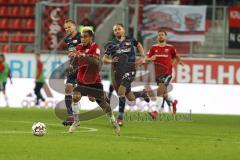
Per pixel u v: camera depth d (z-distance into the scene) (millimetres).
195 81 69438
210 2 83500
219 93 67812
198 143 37312
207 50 76750
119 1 82375
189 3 83312
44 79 70250
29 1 86000
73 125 41250
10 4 86000
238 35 75250
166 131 44906
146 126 48344
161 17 76500
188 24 76125
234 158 31328
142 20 76688
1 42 82938
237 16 75188
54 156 30609
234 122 56000
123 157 30703
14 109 65250
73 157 30453
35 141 35969
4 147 33219
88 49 40344
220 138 41312
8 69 70188
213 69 69500
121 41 47406
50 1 81750
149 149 33750
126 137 39625
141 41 76000
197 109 67750
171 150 33594
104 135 40438
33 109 65875
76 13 75812
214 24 77000
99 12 79938
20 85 70750
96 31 78500
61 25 77250
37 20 75688
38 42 75375
